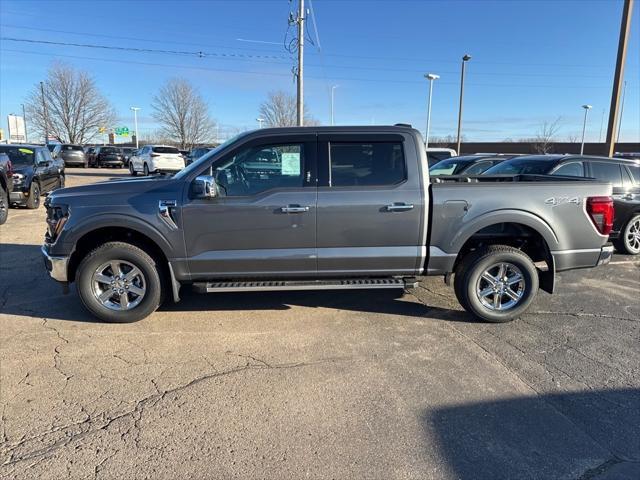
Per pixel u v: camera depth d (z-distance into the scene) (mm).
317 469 2611
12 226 10000
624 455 2752
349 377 3645
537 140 53156
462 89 31125
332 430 2965
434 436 2910
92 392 3402
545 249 4758
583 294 5789
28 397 3324
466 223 4570
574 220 4703
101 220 4402
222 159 4488
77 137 54719
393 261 4617
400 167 4547
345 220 4488
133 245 4559
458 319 4902
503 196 4570
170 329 4574
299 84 23500
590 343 4309
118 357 3963
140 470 2596
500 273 4750
